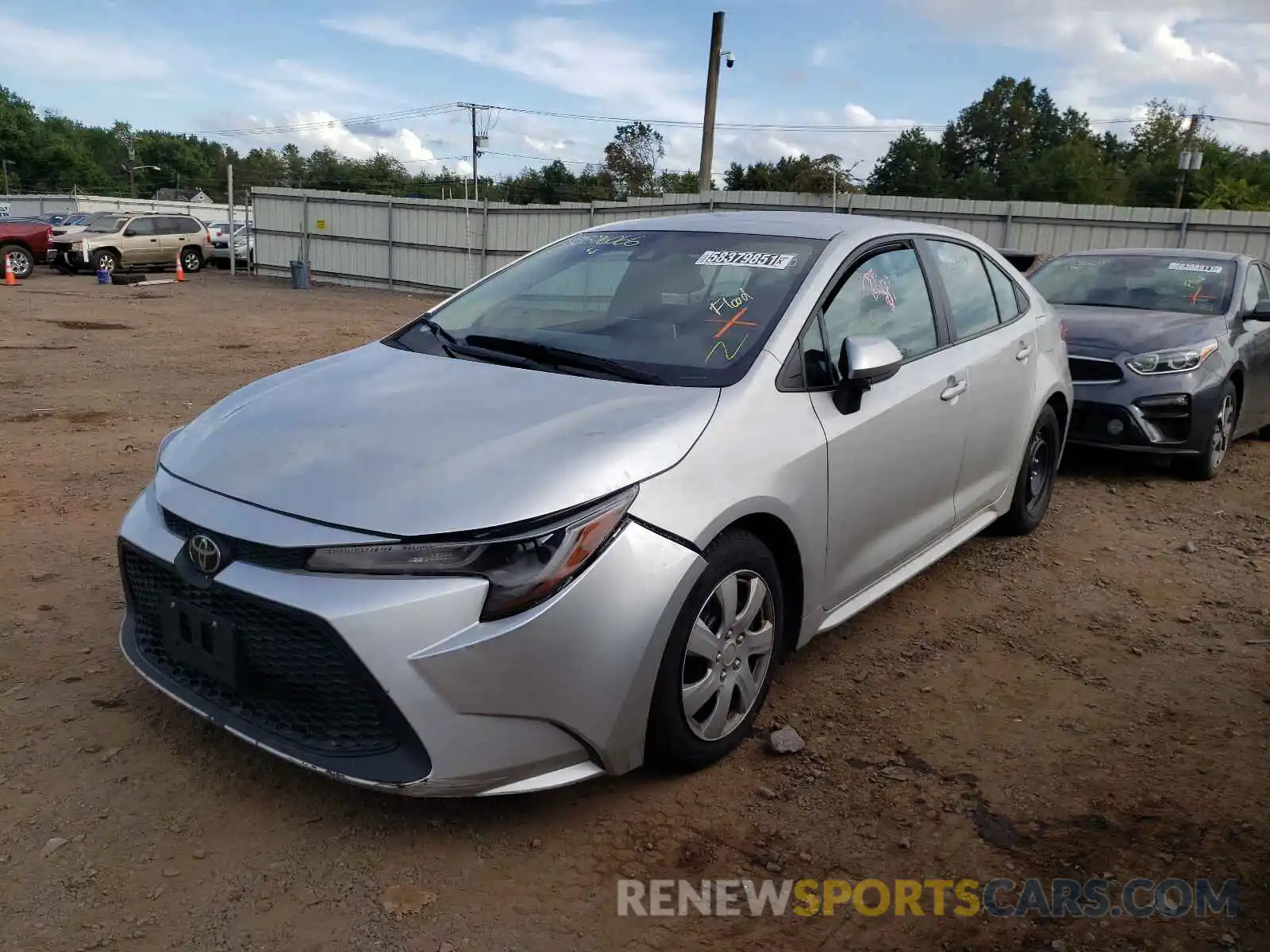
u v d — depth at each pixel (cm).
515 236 2591
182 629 275
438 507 250
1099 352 666
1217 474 708
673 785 300
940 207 2108
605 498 262
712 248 386
